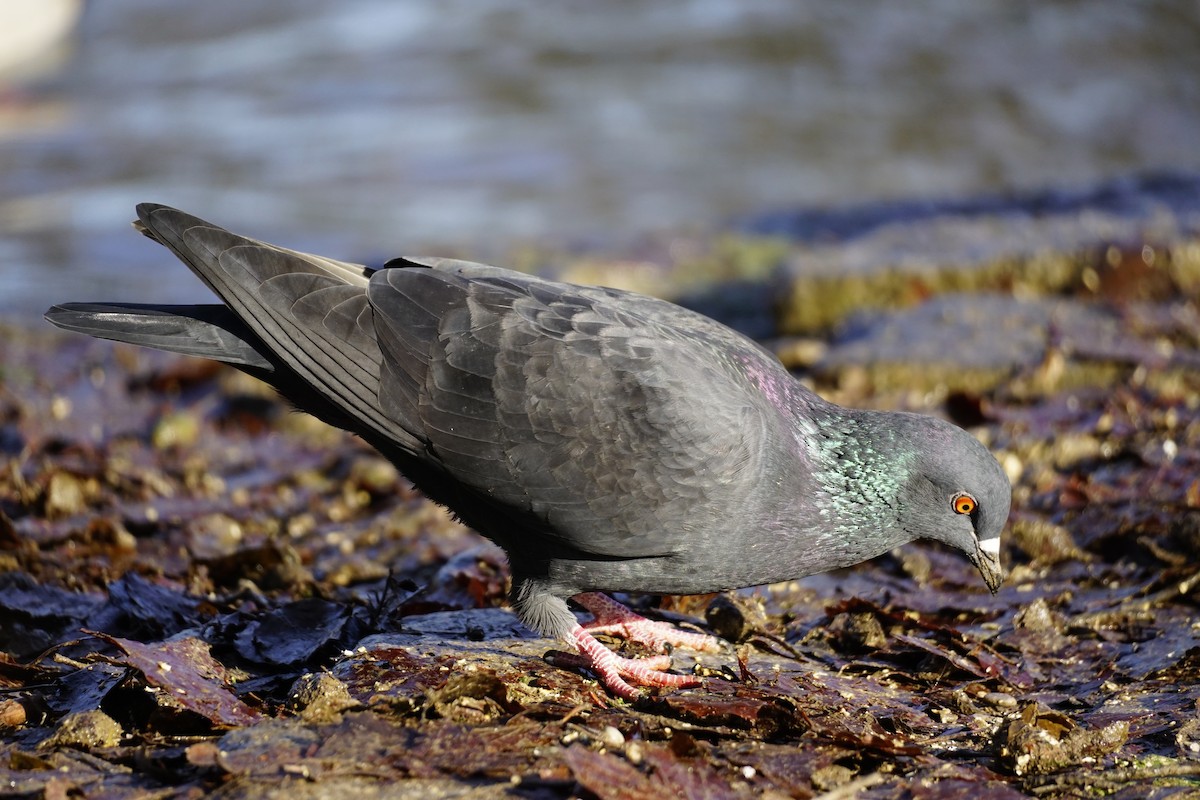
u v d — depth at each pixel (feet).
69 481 42.47
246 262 28.99
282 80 107.96
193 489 45.37
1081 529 36.91
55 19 112.98
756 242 75.00
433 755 21.95
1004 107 98.37
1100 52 106.52
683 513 27.53
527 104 100.99
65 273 73.41
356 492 44.80
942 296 57.52
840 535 28.68
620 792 20.51
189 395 56.29
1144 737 24.36
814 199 83.35
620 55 109.29
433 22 119.14
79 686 25.79
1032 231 63.05
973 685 27.48
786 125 95.71
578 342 28.09
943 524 28.55
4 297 69.46
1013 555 36.17
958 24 112.57
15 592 32.30
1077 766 23.11
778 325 61.26
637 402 27.55
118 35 118.32
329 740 22.29
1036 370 49.06
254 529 41.70
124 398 55.67
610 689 26.55
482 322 28.55
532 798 20.81
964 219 67.92
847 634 30.07
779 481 28.02
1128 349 50.06
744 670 26.17
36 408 53.52
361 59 111.34
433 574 36.58
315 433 51.49
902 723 25.05
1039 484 40.50
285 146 94.07
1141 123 95.20
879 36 110.42
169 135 96.84
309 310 28.84
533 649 28.22
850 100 99.86
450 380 28.27
